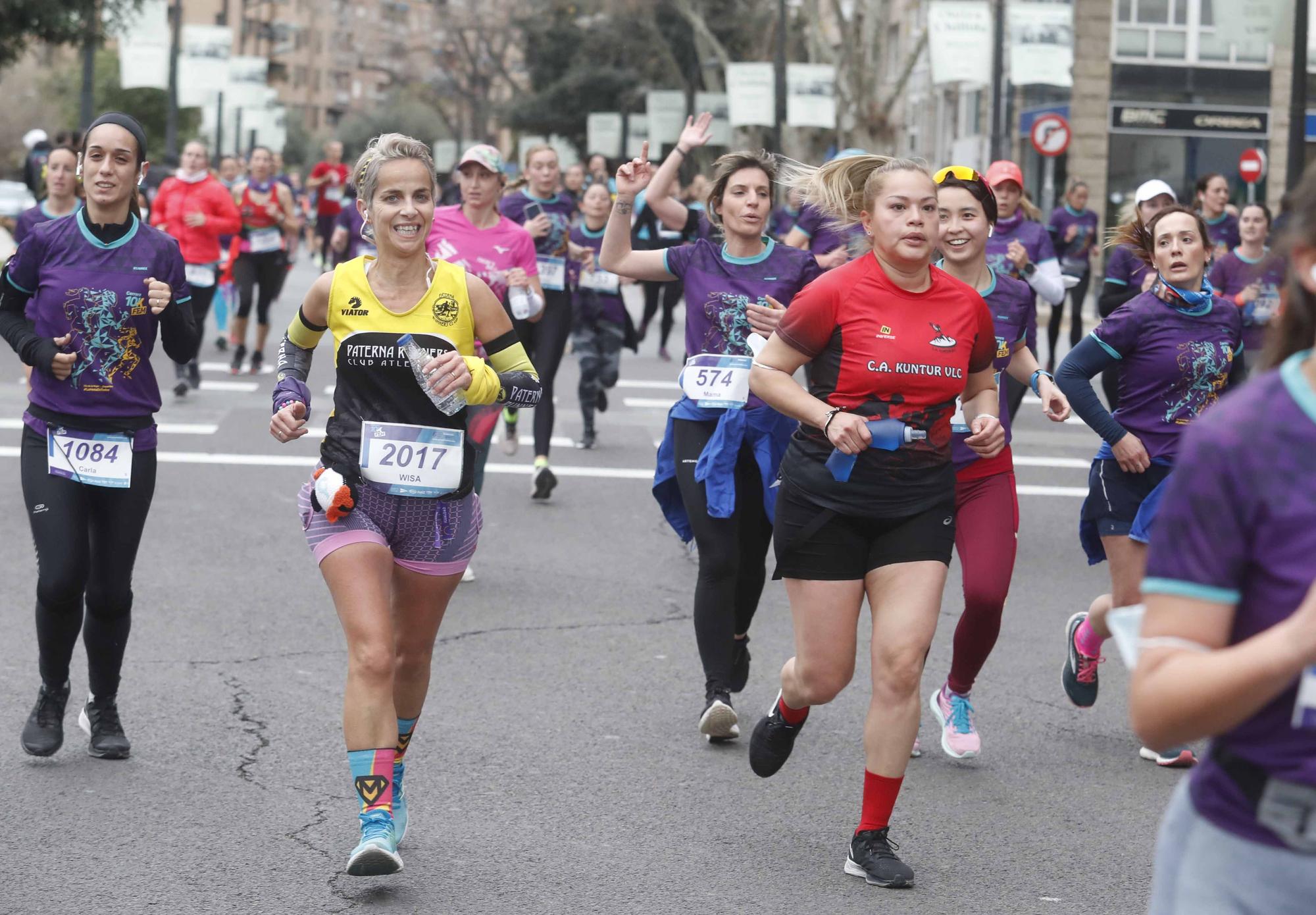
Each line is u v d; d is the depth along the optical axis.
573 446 15.45
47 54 86.25
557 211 12.59
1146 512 6.80
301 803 6.02
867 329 5.39
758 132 56.53
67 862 5.38
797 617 5.55
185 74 50.03
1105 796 6.41
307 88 167.88
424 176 5.29
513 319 10.69
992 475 6.61
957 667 6.71
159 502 12.03
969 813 6.16
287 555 10.49
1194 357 6.80
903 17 60.97
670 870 5.47
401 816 5.53
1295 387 2.64
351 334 5.31
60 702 6.50
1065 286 10.80
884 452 5.37
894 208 5.34
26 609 8.84
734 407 6.98
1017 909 5.21
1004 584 6.46
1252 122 45.47
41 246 6.17
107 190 6.16
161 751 6.58
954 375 5.43
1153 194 10.83
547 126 76.00
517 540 11.33
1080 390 6.89
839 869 5.53
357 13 166.62
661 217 8.05
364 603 5.13
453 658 8.22
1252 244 12.77
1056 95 46.59
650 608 9.45
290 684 7.62
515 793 6.23
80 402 6.17
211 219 17.45
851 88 43.62
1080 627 7.28
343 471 5.27
